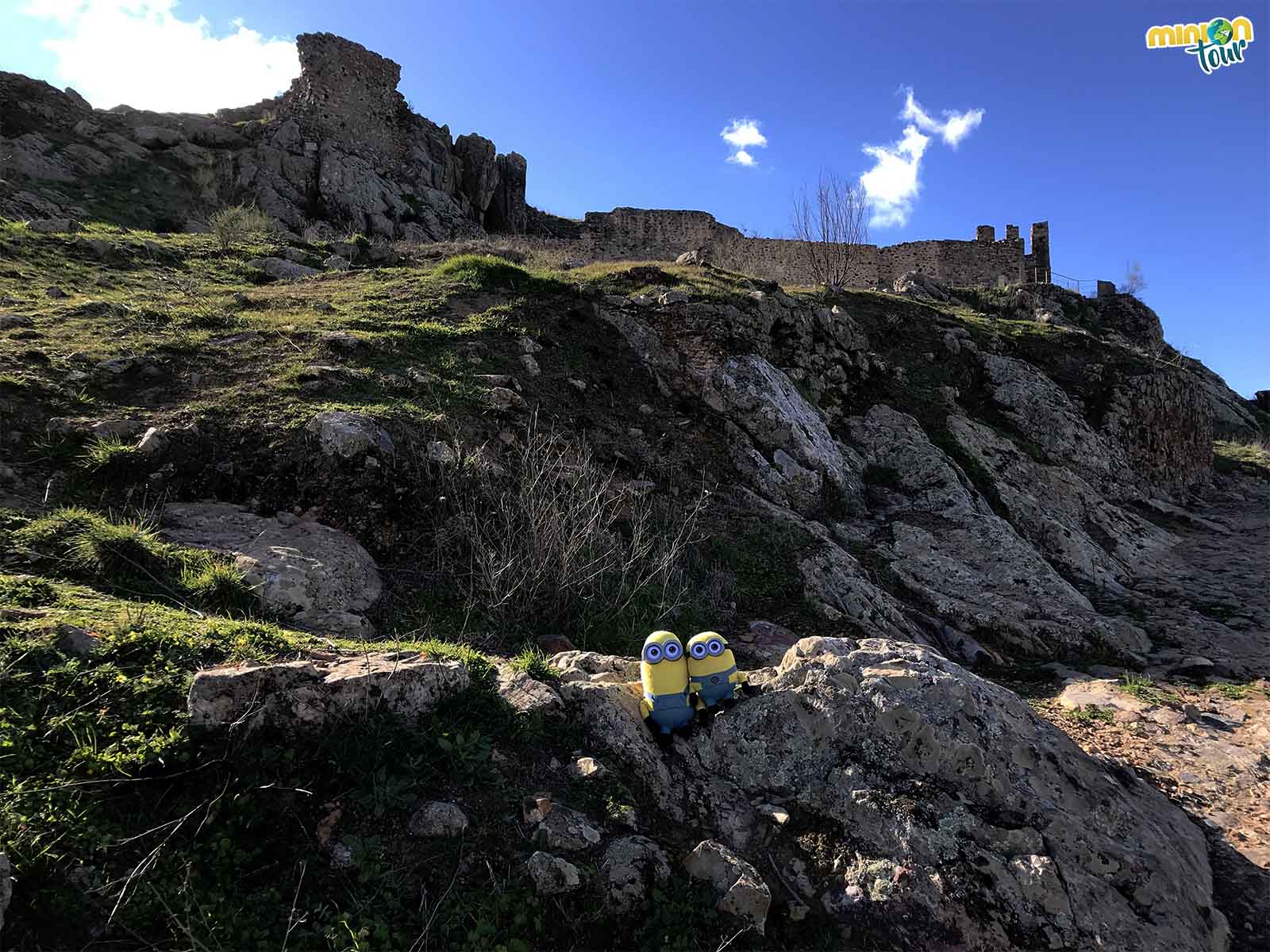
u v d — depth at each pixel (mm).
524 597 5555
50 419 5996
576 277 13250
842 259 28156
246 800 2713
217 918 2363
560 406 8852
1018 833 3266
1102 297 32844
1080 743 5480
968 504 10391
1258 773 5035
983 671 7191
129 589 4367
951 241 32406
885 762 3551
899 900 3002
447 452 6625
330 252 14422
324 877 2609
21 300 8758
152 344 7730
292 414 6609
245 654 3381
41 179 18625
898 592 8297
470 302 11102
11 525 4625
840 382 13133
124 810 2582
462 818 2881
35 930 2162
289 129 24438
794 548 7781
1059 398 15414
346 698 3090
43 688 2873
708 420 10172
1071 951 2932
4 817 2363
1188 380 19516
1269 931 3432
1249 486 19266
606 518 6969
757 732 3762
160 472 5789
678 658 3844
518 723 3451
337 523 5836
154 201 19891
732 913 2898
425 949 2477
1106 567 10648
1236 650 7898
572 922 2729
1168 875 3365
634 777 3445
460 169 28906
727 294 12500
